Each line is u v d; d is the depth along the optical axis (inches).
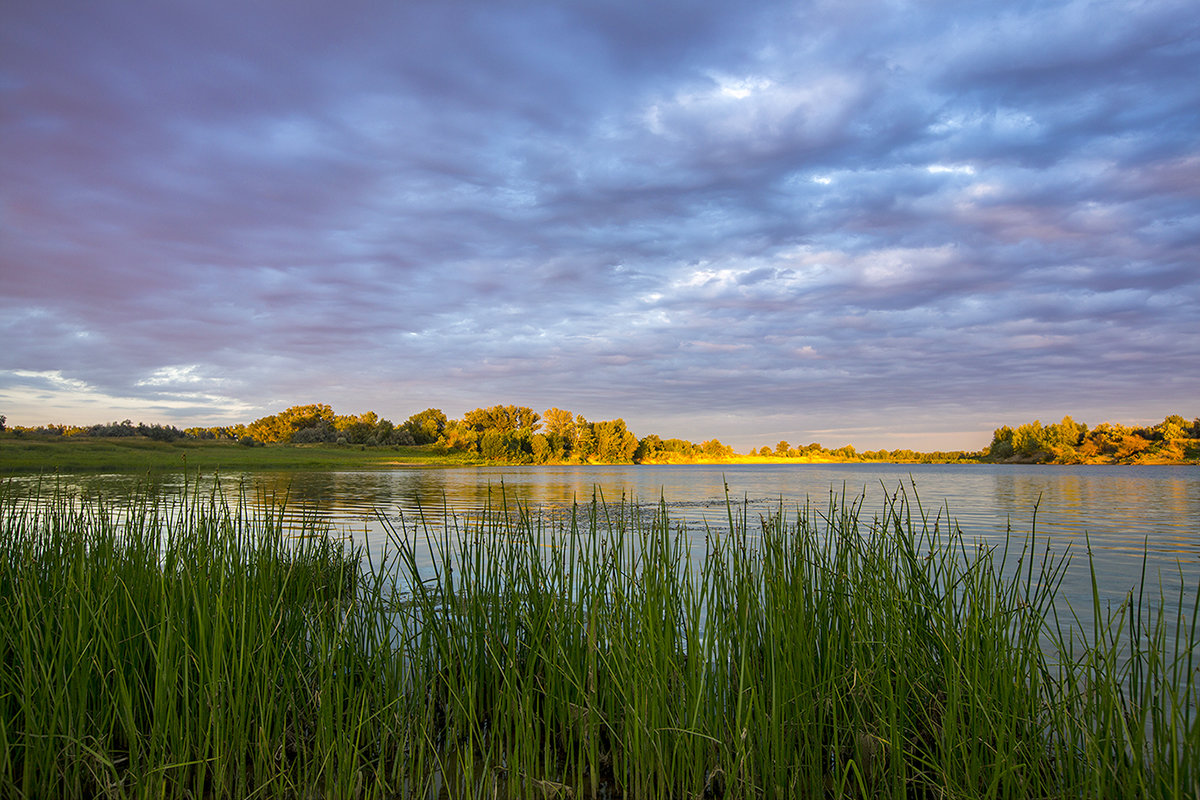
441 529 426.0
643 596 140.3
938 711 129.5
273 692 127.0
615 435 4490.7
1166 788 96.2
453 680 133.4
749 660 130.3
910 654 132.6
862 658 126.7
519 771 122.7
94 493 493.7
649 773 118.0
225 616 128.6
